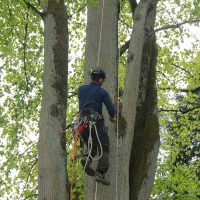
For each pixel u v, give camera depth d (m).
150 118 17.42
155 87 17.84
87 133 12.81
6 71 26.27
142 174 16.53
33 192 25.27
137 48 15.87
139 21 16.11
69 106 26.70
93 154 13.23
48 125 15.03
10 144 25.05
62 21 16.52
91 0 13.83
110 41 15.88
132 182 16.38
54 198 14.31
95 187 14.42
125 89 15.66
